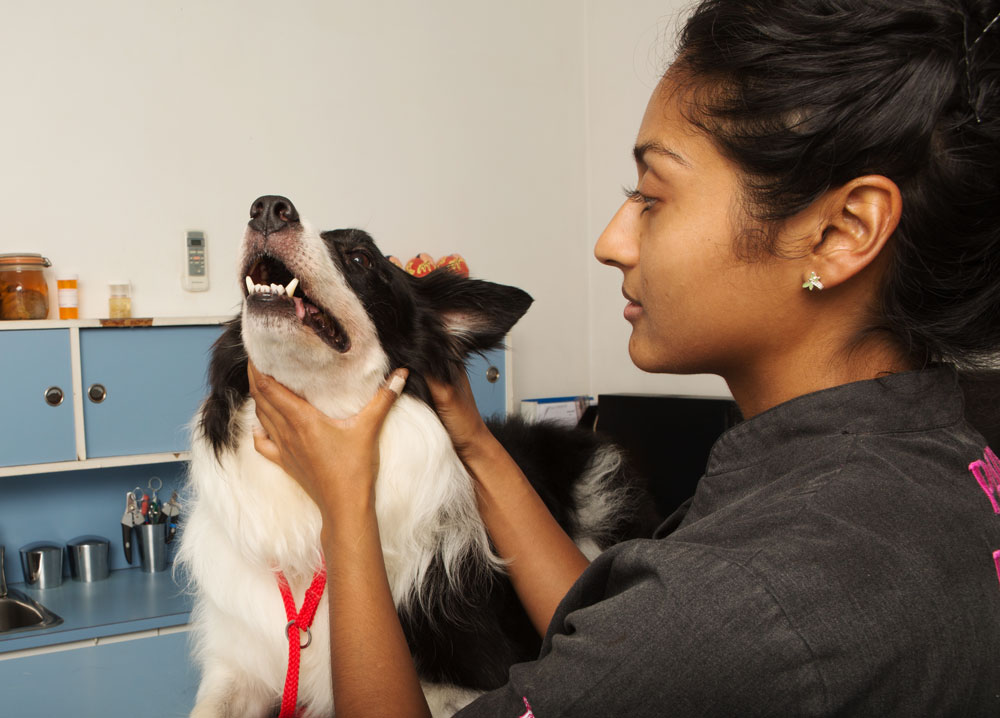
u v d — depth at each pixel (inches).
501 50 134.3
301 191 119.9
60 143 105.3
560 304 140.3
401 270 57.9
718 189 24.4
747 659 18.6
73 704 82.7
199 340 103.4
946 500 21.3
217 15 113.7
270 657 50.8
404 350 53.1
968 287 22.7
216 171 114.2
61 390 95.7
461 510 51.8
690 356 26.4
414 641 50.1
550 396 139.4
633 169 131.9
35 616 91.6
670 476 103.0
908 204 22.1
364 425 38.2
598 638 20.9
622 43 132.6
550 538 44.9
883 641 18.4
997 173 21.4
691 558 20.5
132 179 109.3
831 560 19.3
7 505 104.0
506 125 135.0
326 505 36.6
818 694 18.2
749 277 24.2
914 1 21.5
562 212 140.2
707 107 24.3
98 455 98.5
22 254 98.1
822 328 24.4
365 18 123.6
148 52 109.8
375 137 124.8
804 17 22.3
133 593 97.7
